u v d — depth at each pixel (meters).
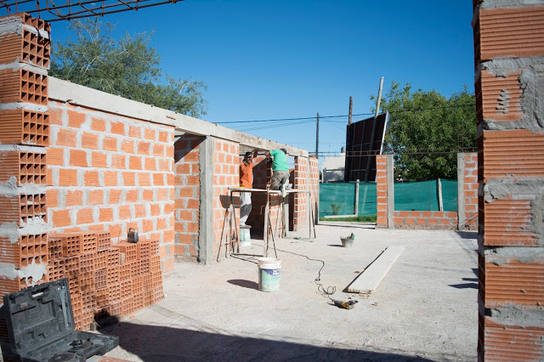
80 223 5.31
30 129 3.84
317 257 9.46
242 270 7.92
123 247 5.26
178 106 24.91
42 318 3.35
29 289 3.25
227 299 5.95
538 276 2.06
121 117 6.08
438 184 16.39
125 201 6.15
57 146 5.00
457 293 6.34
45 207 4.01
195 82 26.05
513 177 2.09
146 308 5.50
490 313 2.13
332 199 20.19
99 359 3.45
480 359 2.23
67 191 5.13
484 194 2.13
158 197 6.95
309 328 4.82
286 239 12.62
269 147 12.17
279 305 5.69
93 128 5.55
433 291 6.46
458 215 14.30
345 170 22.48
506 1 2.12
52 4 5.40
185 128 7.67
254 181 14.17
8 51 3.81
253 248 10.77
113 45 22.86
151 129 6.75
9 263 3.77
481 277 2.26
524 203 2.07
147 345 4.30
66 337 3.46
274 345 4.32
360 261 8.97
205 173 8.45
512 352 2.10
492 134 2.12
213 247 8.71
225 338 4.51
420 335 4.58
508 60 2.10
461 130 25.30
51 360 3.06
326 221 18.64
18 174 3.74
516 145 2.08
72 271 4.39
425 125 26.33
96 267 4.74
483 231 2.15
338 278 7.31
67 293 3.59
